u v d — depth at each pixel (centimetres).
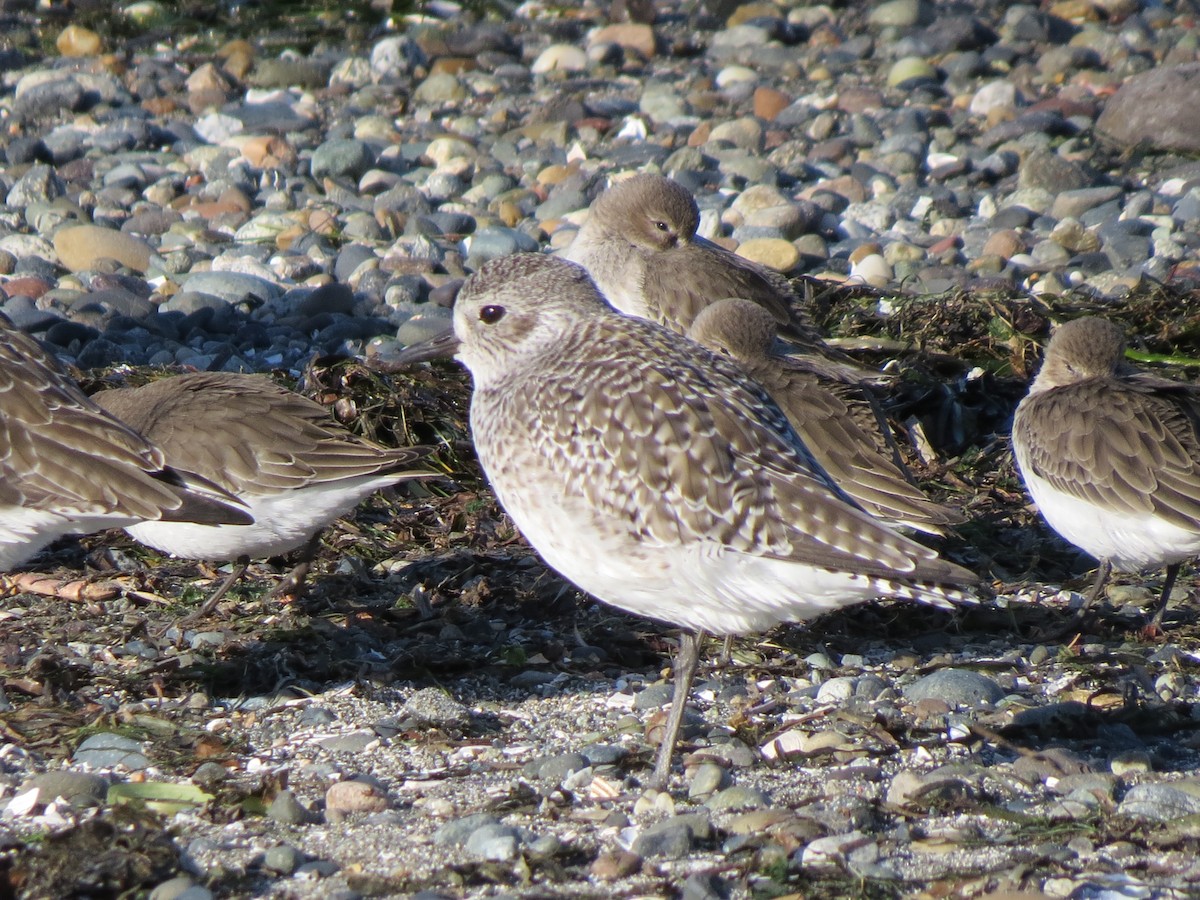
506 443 993
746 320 1249
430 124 2595
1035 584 1292
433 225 2153
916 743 980
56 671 1070
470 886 802
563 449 960
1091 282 1955
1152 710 1025
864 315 1753
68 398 1002
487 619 1203
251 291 1912
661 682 1103
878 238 2138
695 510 921
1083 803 888
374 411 1478
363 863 825
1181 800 884
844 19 3231
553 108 2600
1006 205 2261
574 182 2275
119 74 2784
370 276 1959
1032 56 3000
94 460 977
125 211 2184
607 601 988
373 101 2700
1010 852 834
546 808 892
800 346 1524
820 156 2448
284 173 2328
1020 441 1280
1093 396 1238
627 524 940
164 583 1263
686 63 2980
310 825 873
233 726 1015
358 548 1330
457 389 1539
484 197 2280
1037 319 1703
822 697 1062
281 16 3142
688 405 942
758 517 912
